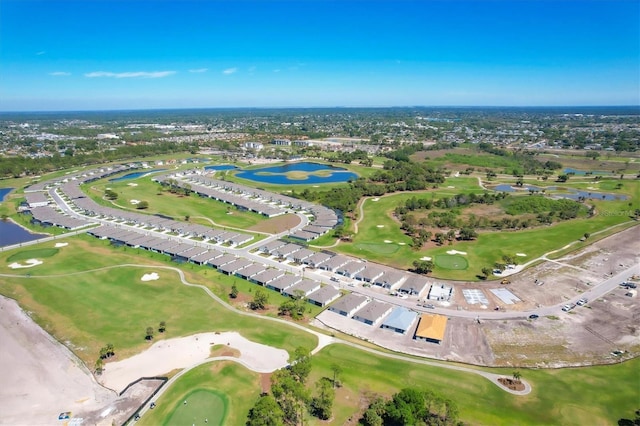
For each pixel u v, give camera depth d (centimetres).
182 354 11056
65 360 10844
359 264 16788
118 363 10694
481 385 9875
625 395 9581
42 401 9388
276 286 14788
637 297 14375
